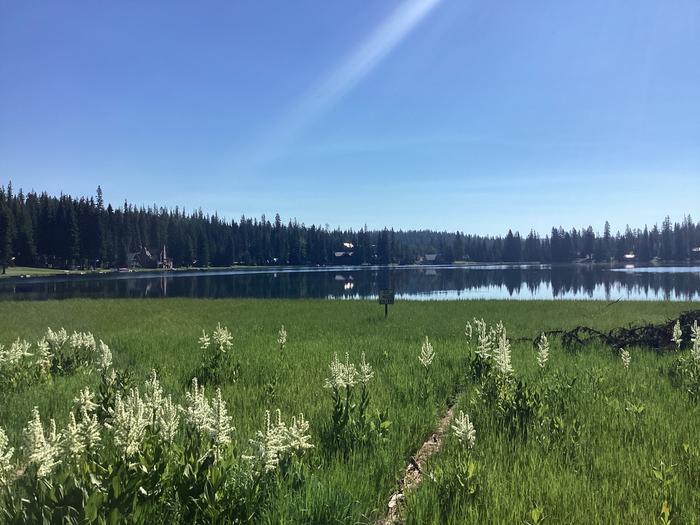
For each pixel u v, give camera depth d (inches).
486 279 3531.0
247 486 167.6
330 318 984.3
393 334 710.5
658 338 551.2
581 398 321.7
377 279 3681.1
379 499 193.2
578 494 187.6
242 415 292.5
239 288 2645.2
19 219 4544.8
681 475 202.4
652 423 269.1
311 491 180.9
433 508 177.2
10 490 165.9
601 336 597.9
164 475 160.2
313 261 7672.2
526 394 290.5
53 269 4736.7
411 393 345.1
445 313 1055.6
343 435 244.8
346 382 272.7
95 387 365.7
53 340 477.7
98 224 4862.2
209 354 487.5
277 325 866.8
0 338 723.4
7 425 280.5
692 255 7603.4
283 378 403.2
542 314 1013.8
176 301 1528.1
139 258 5885.8
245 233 7485.2
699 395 323.6
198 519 154.9
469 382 377.1
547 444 239.1
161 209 7012.8
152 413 201.2
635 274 3865.7
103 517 138.0
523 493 187.6
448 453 237.3
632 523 167.0
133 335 708.7
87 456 181.9
